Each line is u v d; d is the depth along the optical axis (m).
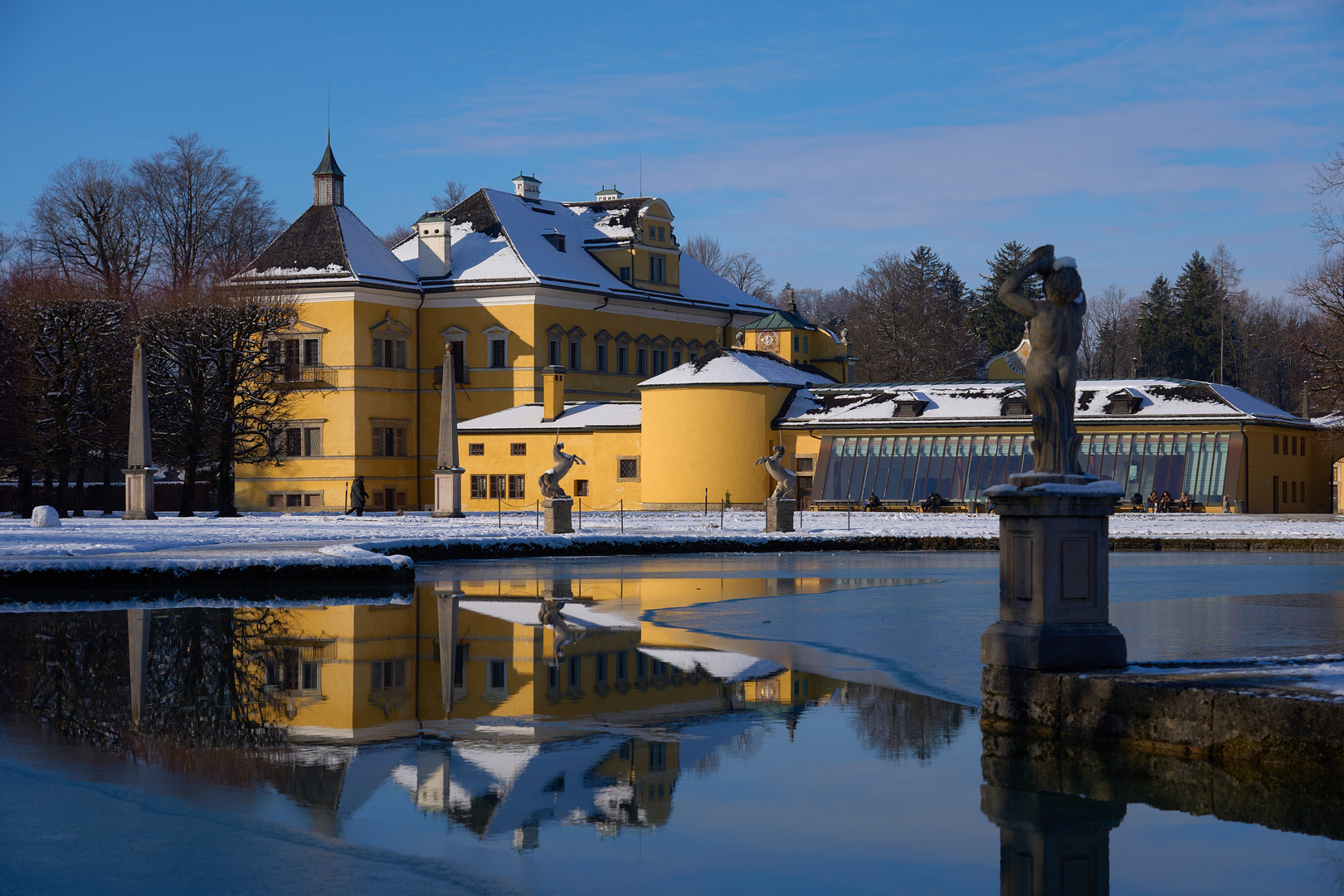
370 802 12.39
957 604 28.61
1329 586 31.89
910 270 141.12
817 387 80.44
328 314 82.88
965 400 74.75
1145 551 47.25
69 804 12.27
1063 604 14.82
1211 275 152.00
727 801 12.48
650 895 9.98
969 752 14.23
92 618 26.97
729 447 74.88
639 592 32.19
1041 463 15.20
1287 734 12.60
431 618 26.77
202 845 11.04
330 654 21.75
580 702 17.38
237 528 52.78
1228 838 11.32
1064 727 14.42
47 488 77.56
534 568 40.12
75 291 73.12
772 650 21.73
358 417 82.62
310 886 10.05
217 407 69.44
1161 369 151.38
